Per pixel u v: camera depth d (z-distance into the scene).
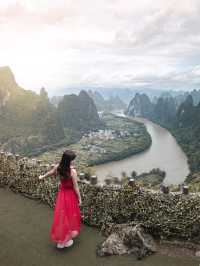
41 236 5.58
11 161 8.01
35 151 157.62
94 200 6.20
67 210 5.16
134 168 119.88
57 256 4.94
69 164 5.08
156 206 5.66
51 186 6.96
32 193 7.43
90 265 4.70
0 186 8.21
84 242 5.45
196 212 5.39
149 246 5.15
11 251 5.05
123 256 4.96
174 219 5.50
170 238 5.55
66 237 5.15
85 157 142.38
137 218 5.84
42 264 4.70
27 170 7.56
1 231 5.74
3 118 189.25
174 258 4.95
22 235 5.60
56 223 5.12
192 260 4.89
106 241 5.20
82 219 6.25
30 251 5.07
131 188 5.93
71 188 5.20
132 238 5.16
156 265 4.73
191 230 5.42
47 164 7.52
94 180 6.32
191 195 5.59
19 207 6.88
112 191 6.07
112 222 5.95
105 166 125.38
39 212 6.63
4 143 162.75
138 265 4.72
